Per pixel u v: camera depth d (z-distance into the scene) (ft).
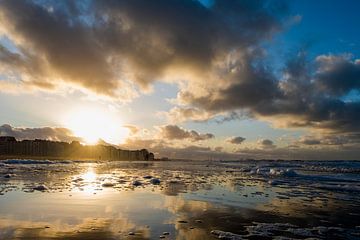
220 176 79.97
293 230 23.40
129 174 82.38
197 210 30.58
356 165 158.20
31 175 72.23
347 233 22.76
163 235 21.39
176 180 64.64
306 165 160.97
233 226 24.29
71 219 25.90
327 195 43.37
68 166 132.05
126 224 24.38
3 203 33.01
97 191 43.34
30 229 22.57
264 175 85.20
